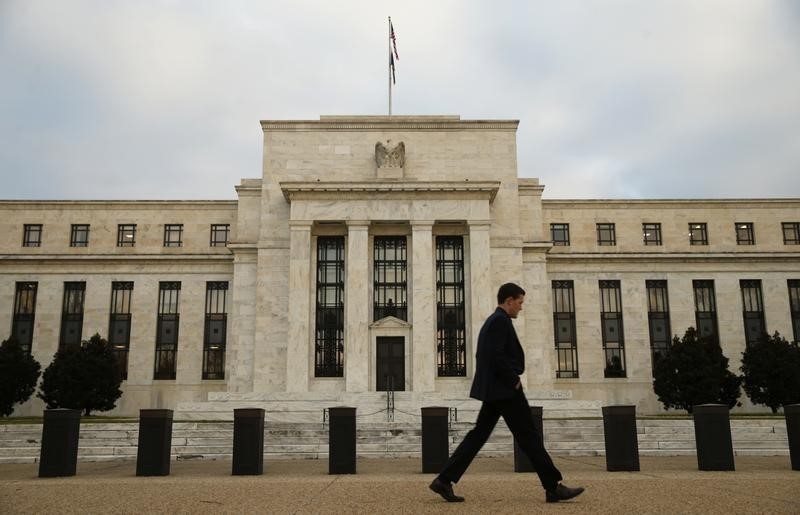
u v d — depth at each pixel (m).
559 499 10.22
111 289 58.97
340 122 56.78
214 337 58.41
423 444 18.39
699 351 50.31
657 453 27.77
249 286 55.12
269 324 53.25
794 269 59.81
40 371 53.94
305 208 52.94
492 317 10.94
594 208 61.25
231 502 10.66
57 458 17.84
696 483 12.89
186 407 42.22
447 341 53.00
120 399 56.81
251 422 18.33
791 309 59.50
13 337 51.16
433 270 52.88
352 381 50.34
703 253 59.50
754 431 30.47
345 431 18.48
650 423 31.52
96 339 50.81
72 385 48.69
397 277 53.91
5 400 49.31
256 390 52.22
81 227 60.62
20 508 10.15
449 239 54.78
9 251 59.72
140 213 60.75
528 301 55.06
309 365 51.44
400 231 54.12
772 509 9.27
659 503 9.92
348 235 52.78
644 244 60.81
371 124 56.81
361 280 51.84
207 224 60.50
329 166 56.12
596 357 58.03
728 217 61.28
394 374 51.88
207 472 19.84
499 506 9.82
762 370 49.97
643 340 58.41
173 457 28.09
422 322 51.38
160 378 57.69
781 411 56.62
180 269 59.12
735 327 58.72
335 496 11.33
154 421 18.23
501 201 55.66
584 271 59.66
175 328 58.62
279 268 54.09
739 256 59.44
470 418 41.56
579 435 30.22
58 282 58.81
